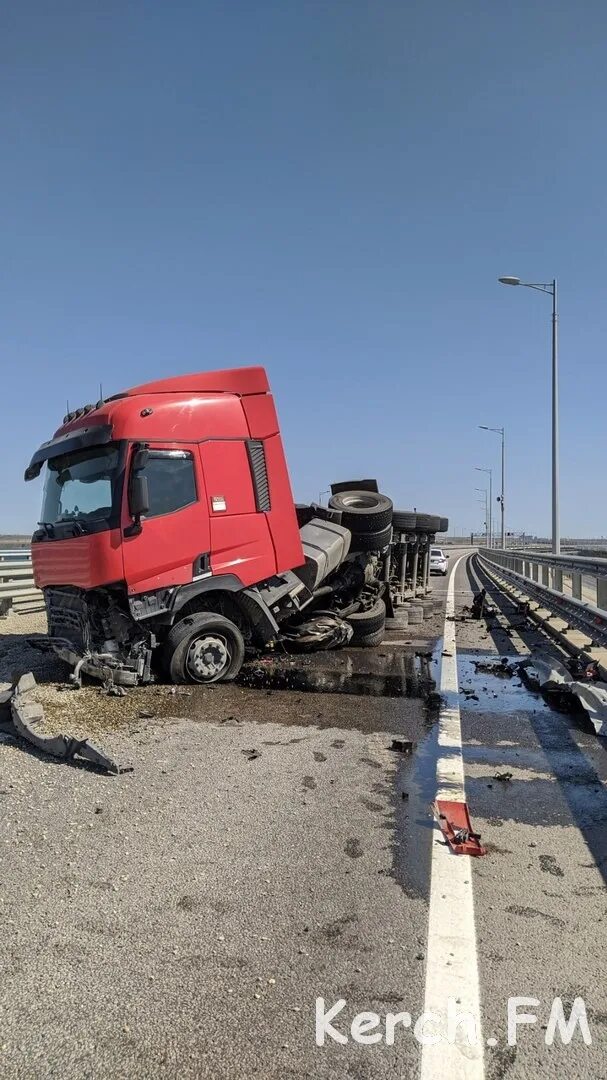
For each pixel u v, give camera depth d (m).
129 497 7.44
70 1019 2.66
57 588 8.44
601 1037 2.58
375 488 13.69
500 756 5.80
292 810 4.61
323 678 8.83
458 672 9.36
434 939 3.16
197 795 4.85
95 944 3.13
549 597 12.88
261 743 6.07
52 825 4.33
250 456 8.52
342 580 11.62
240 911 3.39
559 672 8.72
